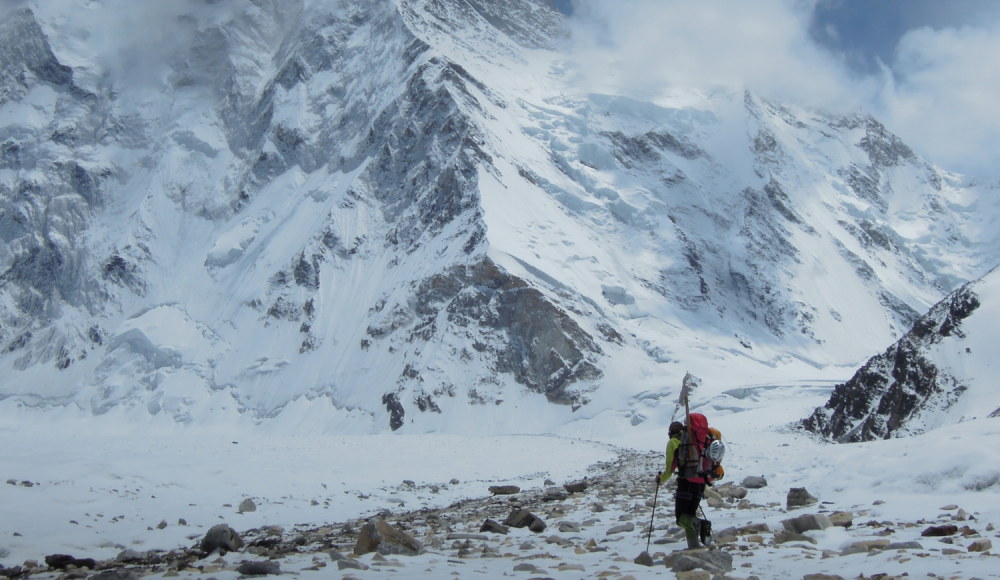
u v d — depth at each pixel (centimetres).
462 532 1508
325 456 3934
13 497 1766
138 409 12112
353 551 1175
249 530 1812
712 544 1052
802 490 1520
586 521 1559
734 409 8119
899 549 908
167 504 2031
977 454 1428
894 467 1530
